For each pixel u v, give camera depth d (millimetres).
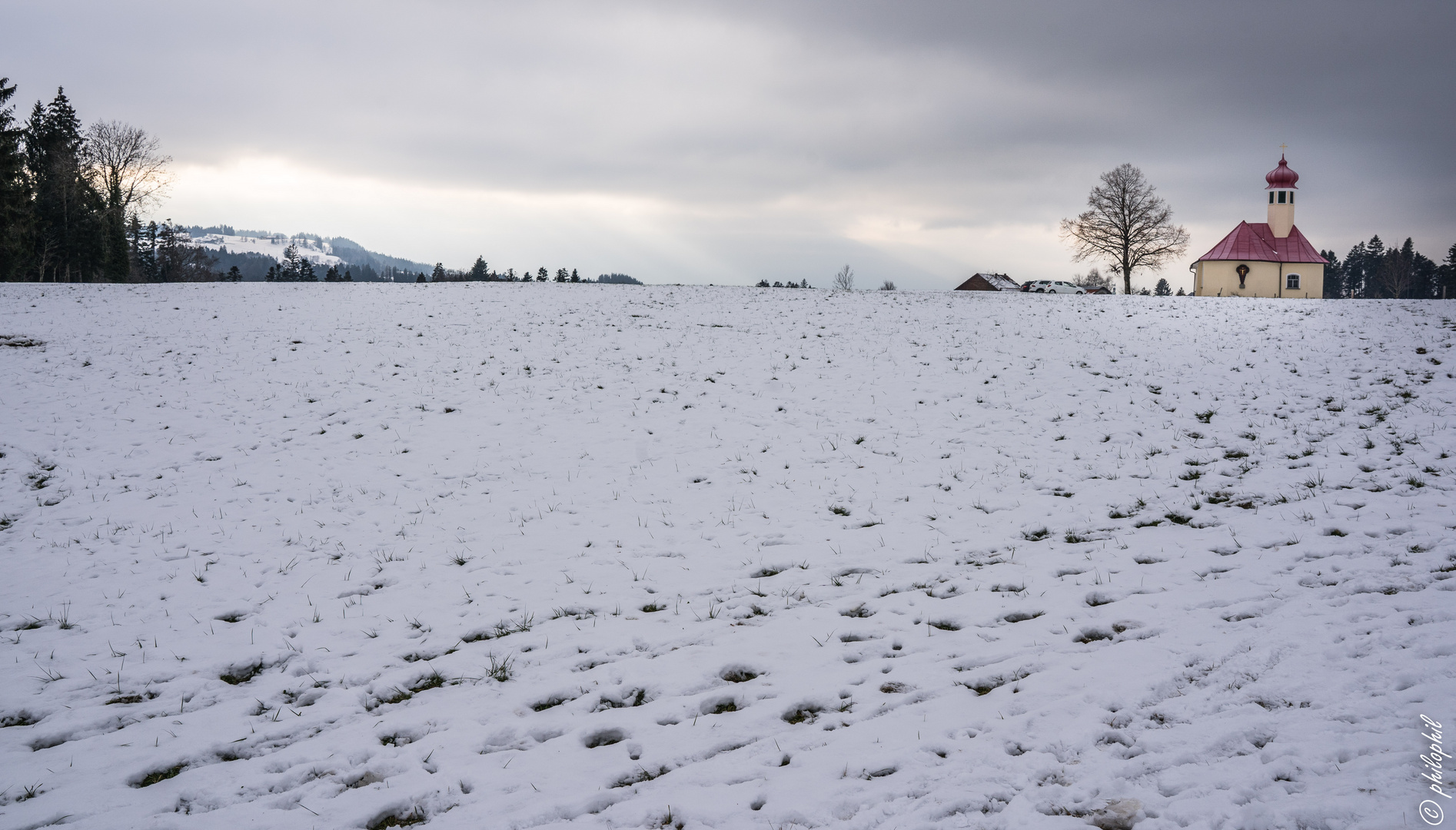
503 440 13445
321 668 6539
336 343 19891
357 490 11312
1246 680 5227
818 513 10250
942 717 5199
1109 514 9664
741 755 4934
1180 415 13648
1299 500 9406
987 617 6941
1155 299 29219
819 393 15891
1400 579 6773
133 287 30375
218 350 18953
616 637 6938
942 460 12117
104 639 7062
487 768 4941
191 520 10188
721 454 12727
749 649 6594
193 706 5895
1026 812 4066
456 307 25969
